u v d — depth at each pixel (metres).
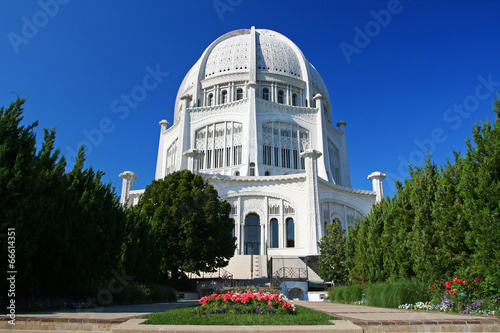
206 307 12.41
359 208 51.91
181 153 55.66
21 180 14.13
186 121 57.91
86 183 19.16
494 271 13.70
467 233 15.02
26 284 14.95
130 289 19.23
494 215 14.08
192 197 31.64
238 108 56.19
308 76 64.19
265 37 69.25
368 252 22.64
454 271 15.77
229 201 46.06
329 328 9.26
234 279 34.03
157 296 22.17
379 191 53.88
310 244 42.16
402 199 20.94
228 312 12.18
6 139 14.38
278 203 45.94
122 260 21.50
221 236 31.58
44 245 15.98
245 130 54.38
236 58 63.84
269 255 41.78
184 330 8.86
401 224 20.03
